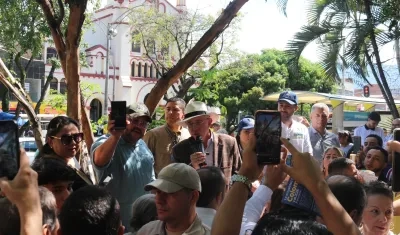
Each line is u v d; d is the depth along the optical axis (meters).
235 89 30.12
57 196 3.14
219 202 3.45
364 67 12.70
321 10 12.93
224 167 5.30
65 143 3.96
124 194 4.27
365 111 20.41
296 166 2.04
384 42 11.82
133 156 4.36
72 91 4.52
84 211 2.21
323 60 12.98
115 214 2.29
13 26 13.92
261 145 2.23
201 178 3.39
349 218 1.93
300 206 2.27
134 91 36.50
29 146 14.38
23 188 1.69
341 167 4.04
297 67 13.20
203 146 4.98
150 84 37.16
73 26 4.39
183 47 23.69
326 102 15.24
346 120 20.31
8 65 18.27
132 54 36.19
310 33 12.65
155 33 23.62
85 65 23.08
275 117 2.26
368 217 3.10
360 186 2.77
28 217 1.66
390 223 3.20
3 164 1.88
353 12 12.16
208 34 4.61
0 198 2.28
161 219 2.94
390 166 5.43
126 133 4.33
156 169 5.48
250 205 2.90
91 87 26.81
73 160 4.31
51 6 4.63
